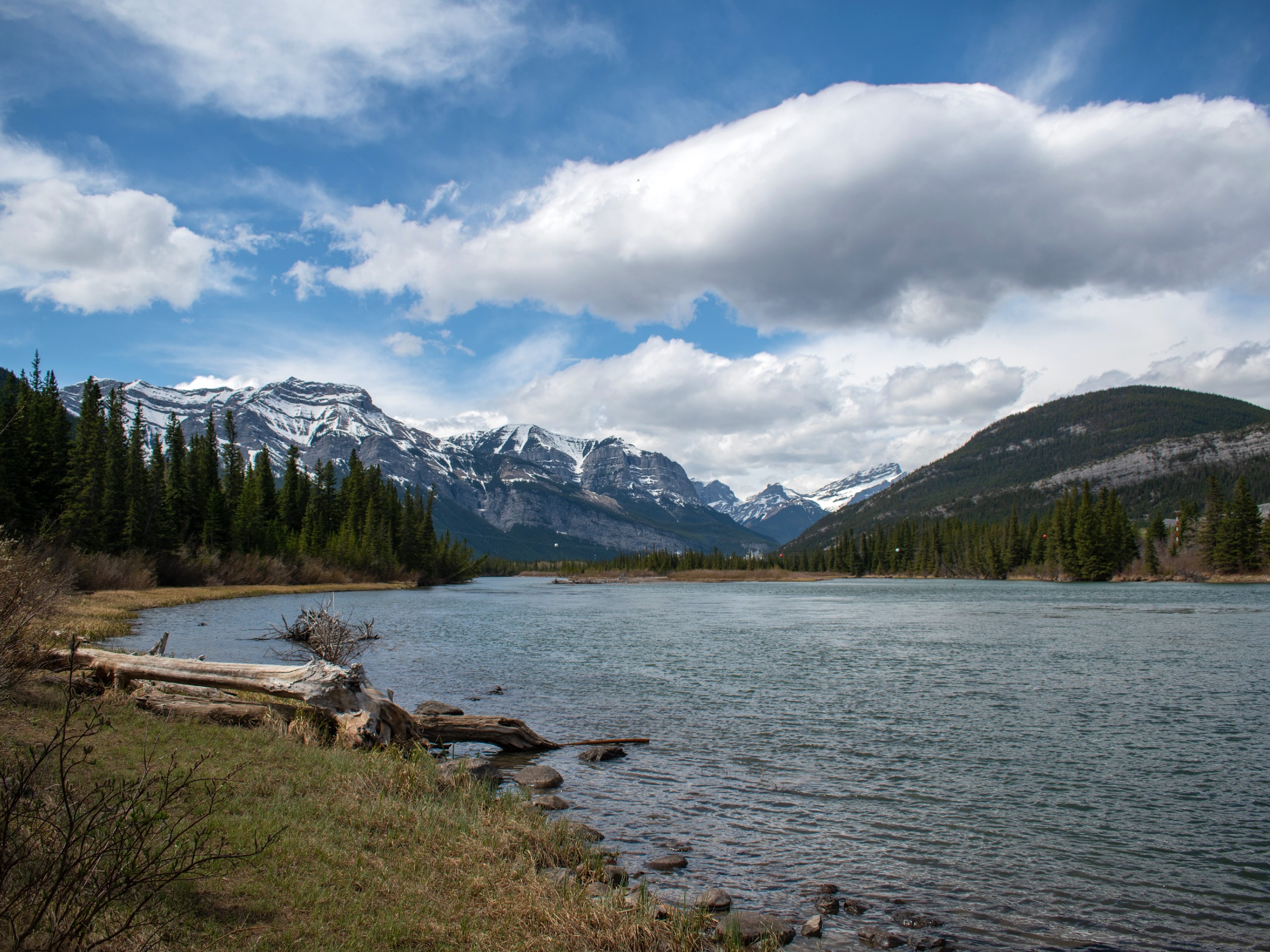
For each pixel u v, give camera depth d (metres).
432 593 121.44
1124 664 33.69
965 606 81.62
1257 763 17.19
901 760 17.41
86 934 4.88
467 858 9.05
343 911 6.88
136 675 15.31
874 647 42.19
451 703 24.03
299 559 117.12
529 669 32.38
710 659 36.44
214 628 41.31
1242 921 9.39
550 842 10.53
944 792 14.84
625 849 11.61
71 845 5.37
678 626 57.59
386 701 15.38
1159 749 18.50
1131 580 157.50
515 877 8.74
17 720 11.25
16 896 4.92
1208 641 43.25
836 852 11.61
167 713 14.20
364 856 8.45
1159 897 10.09
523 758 17.53
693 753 18.05
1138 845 12.05
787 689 27.47
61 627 16.78
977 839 12.24
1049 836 12.43
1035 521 194.62
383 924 6.74
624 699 25.30
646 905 8.41
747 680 29.45
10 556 13.46
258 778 10.66
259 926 6.28
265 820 8.88
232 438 138.50
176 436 111.56
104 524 73.50
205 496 107.06
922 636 48.34
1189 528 163.62
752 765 16.94
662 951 7.46
